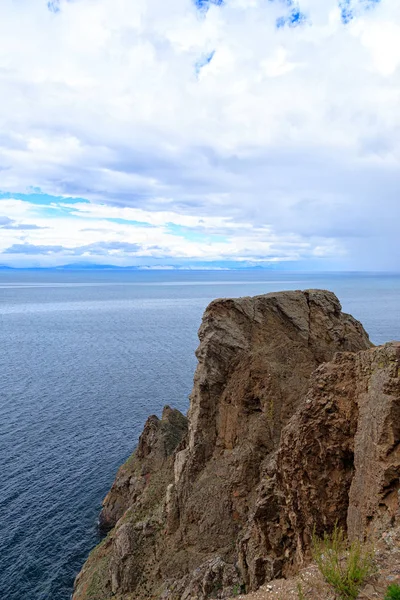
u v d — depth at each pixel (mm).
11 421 79062
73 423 78500
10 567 44781
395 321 183875
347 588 11969
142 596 34031
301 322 41125
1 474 60312
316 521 19875
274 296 42562
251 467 34562
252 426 36031
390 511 15727
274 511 23656
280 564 22359
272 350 38875
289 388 36375
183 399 92562
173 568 34219
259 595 13844
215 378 39531
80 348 150500
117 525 44281
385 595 11492
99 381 105688
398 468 16328
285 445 21828
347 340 41125
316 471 20312
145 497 44250
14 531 49438
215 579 27234
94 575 40062
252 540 24875
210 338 40094
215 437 38781
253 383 37469
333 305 43219
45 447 68625
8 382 104375
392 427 17047
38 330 195500
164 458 51531
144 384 103250
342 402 20547
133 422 79312
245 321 41156
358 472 18328
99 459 65125
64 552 46969
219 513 34656
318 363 39000
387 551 13367
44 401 90188
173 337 172375
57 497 55594
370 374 19625
